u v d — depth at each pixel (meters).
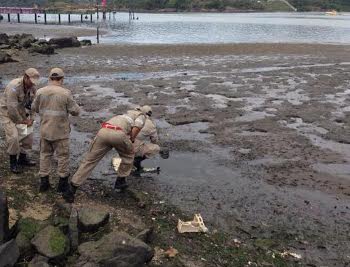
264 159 10.80
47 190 7.89
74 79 21.48
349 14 163.88
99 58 29.39
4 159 9.61
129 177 9.31
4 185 7.96
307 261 6.55
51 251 5.64
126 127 7.77
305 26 76.88
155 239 6.73
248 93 18.53
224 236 7.11
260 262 6.41
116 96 17.41
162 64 27.17
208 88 19.36
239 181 9.42
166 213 7.75
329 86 20.42
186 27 70.25
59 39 34.84
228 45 38.22
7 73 22.56
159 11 161.00
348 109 15.99
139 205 7.87
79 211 6.71
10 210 6.84
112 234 5.80
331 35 55.47
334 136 12.73
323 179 9.70
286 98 17.73
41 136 7.63
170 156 10.80
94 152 7.62
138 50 34.00
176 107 15.80
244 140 12.20
